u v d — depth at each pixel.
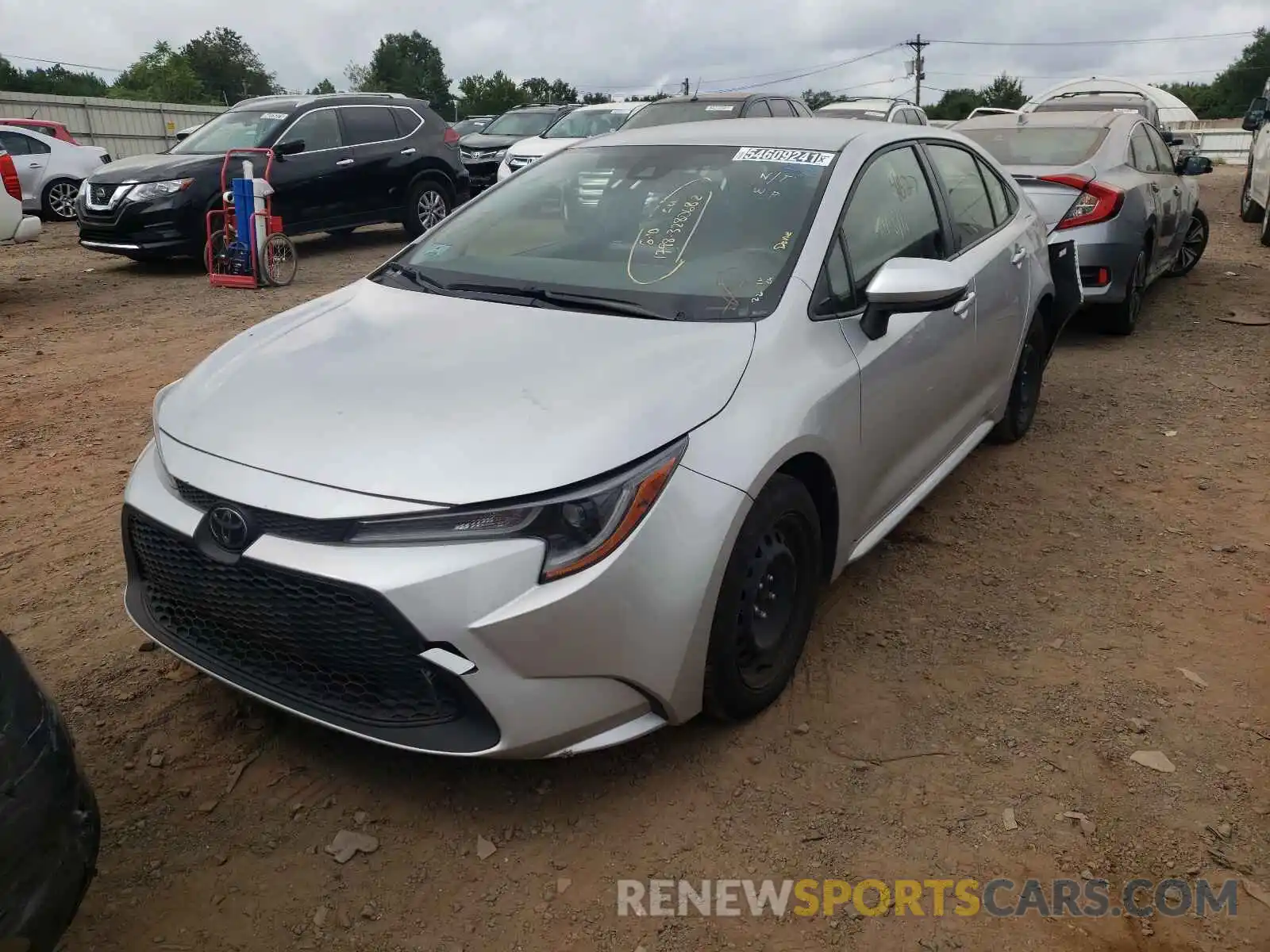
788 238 3.24
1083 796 2.71
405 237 13.96
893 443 3.49
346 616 2.35
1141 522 4.39
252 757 2.85
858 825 2.61
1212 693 3.15
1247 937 2.28
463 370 2.74
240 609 2.52
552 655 2.33
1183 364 6.84
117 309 8.85
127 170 10.66
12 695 1.79
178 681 3.19
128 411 5.88
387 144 12.28
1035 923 2.32
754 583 2.75
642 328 2.95
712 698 2.76
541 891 2.40
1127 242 6.91
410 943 2.26
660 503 2.44
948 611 3.65
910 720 3.02
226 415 2.67
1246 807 2.67
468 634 2.26
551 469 2.34
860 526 3.38
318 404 2.63
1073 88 26.44
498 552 2.28
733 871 2.46
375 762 2.83
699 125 4.09
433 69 98.81
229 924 2.30
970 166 4.65
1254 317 8.11
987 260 4.29
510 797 2.70
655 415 2.52
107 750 2.86
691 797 2.70
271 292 9.67
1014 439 5.31
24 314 8.59
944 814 2.64
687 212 3.46
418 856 2.51
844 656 3.35
